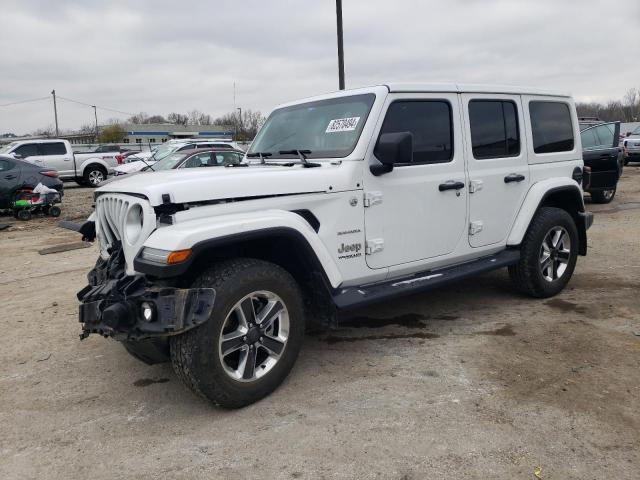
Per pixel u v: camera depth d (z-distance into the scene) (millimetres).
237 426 3188
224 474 2744
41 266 7910
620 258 6977
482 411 3238
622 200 12602
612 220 9875
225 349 3217
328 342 4434
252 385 3342
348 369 3900
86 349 4523
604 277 6074
